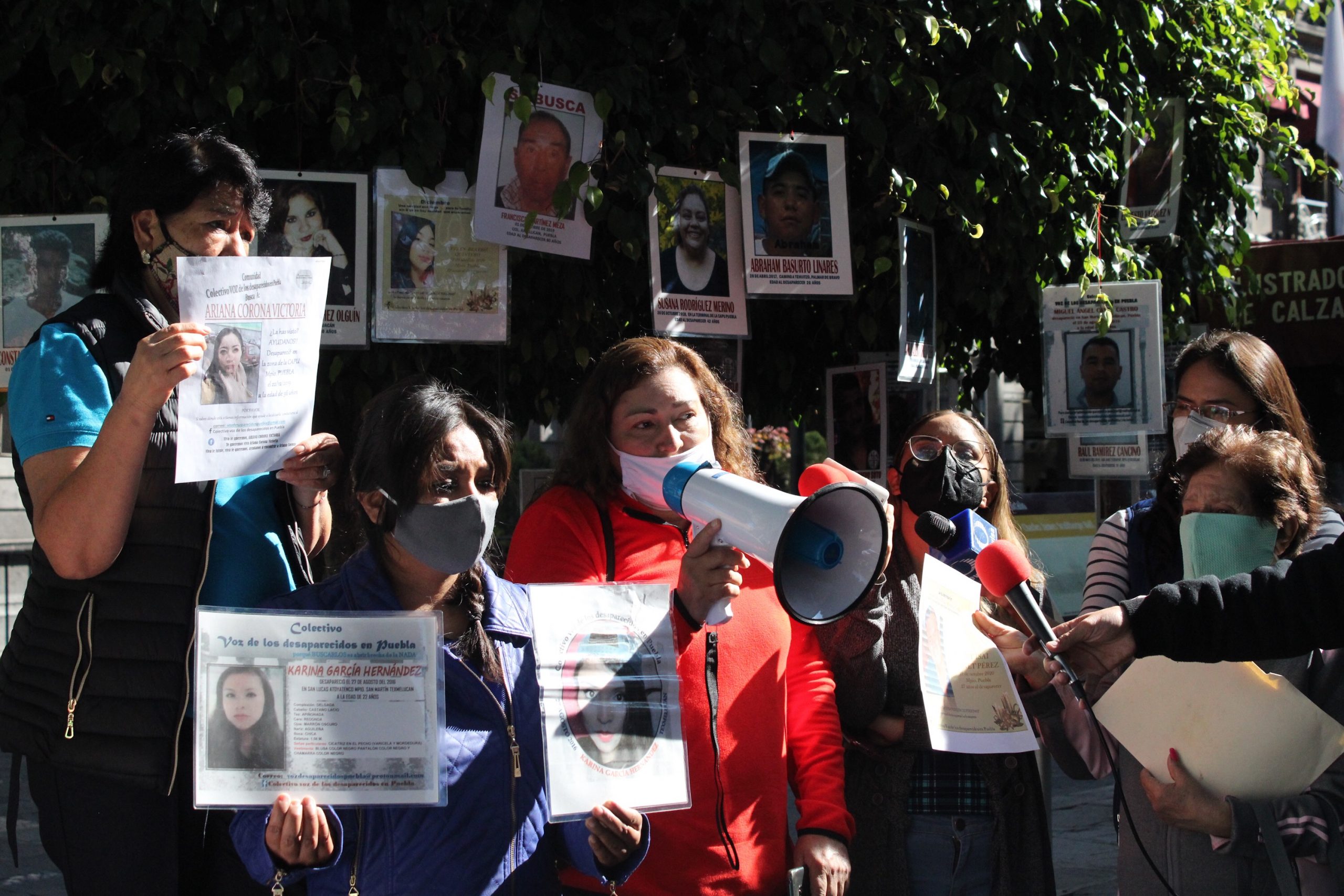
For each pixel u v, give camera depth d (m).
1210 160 5.66
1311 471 2.33
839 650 2.53
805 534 1.85
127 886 2.08
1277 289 8.07
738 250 3.97
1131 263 4.91
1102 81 4.77
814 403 5.50
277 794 1.69
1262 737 2.06
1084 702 1.97
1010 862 2.54
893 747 2.58
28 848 5.09
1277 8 6.48
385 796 1.73
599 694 1.91
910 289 4.33
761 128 4.09
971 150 4.39
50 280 3.44
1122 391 4.78
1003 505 2.84
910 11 4.05
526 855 1.91
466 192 3.61
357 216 3.48
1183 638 2.00
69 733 2.03
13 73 3.36
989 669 2.40
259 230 2.24
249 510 2.23
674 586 2.24
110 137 3.65
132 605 2.04
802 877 2.16
